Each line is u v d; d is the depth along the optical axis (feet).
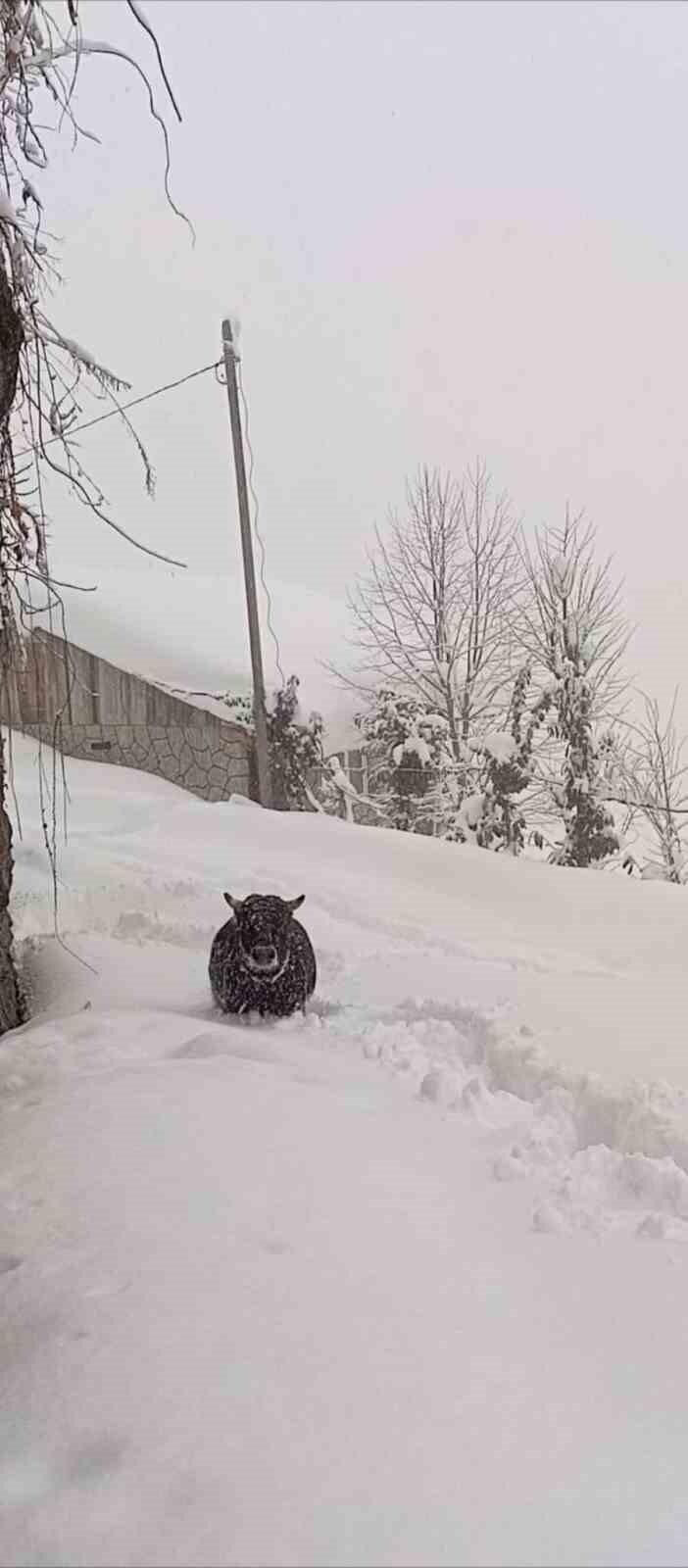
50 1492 5.23
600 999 16.76
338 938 22.24
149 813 35.76
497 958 21.26
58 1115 10.25
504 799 46.26
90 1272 7.12
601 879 28.99
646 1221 8.55
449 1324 6.60
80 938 20.33
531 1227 8.50
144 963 18.63
